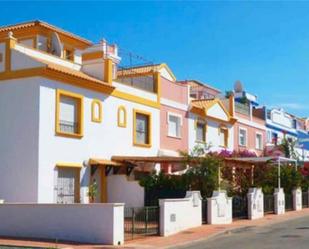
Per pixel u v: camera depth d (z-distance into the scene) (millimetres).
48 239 19906
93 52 33531
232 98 43969
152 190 28516
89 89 27641
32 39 30109
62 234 19891
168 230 21891
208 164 27875
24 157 24625
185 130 36562
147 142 32500
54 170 25234
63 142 25859
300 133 61875
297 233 22562
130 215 20969
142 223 21156
